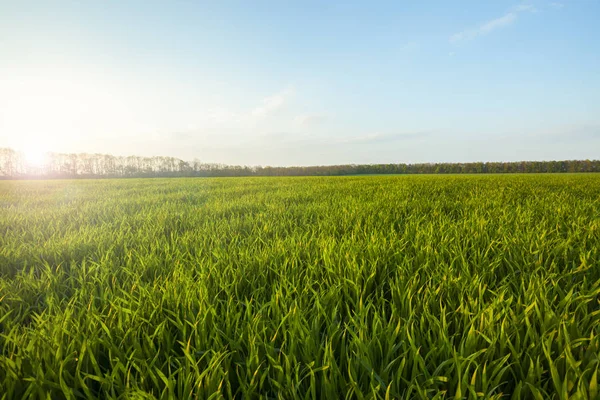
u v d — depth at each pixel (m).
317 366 1.33
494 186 11.84
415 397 1.21
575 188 10.29
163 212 5.92
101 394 1.33
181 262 2.84
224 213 5.81
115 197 9.95
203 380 1.28
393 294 1.96
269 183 16.98
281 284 2.09
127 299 2.02
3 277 2.67
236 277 2.30
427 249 2.78
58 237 4.05
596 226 3.49
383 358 1.43
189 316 1.74
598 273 2.29
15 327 1.58
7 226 5.06
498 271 2.51
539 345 1.38
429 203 6.39
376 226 4.16
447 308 1.85
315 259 2.63
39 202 8.90
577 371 1.15
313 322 1.57
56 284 2.38
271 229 4.14
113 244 3.45
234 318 1.66
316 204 6.52
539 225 3.88
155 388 1.32
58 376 1.30
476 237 3.27
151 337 1.53
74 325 1.61
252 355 1.34
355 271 2.29
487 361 1.35
